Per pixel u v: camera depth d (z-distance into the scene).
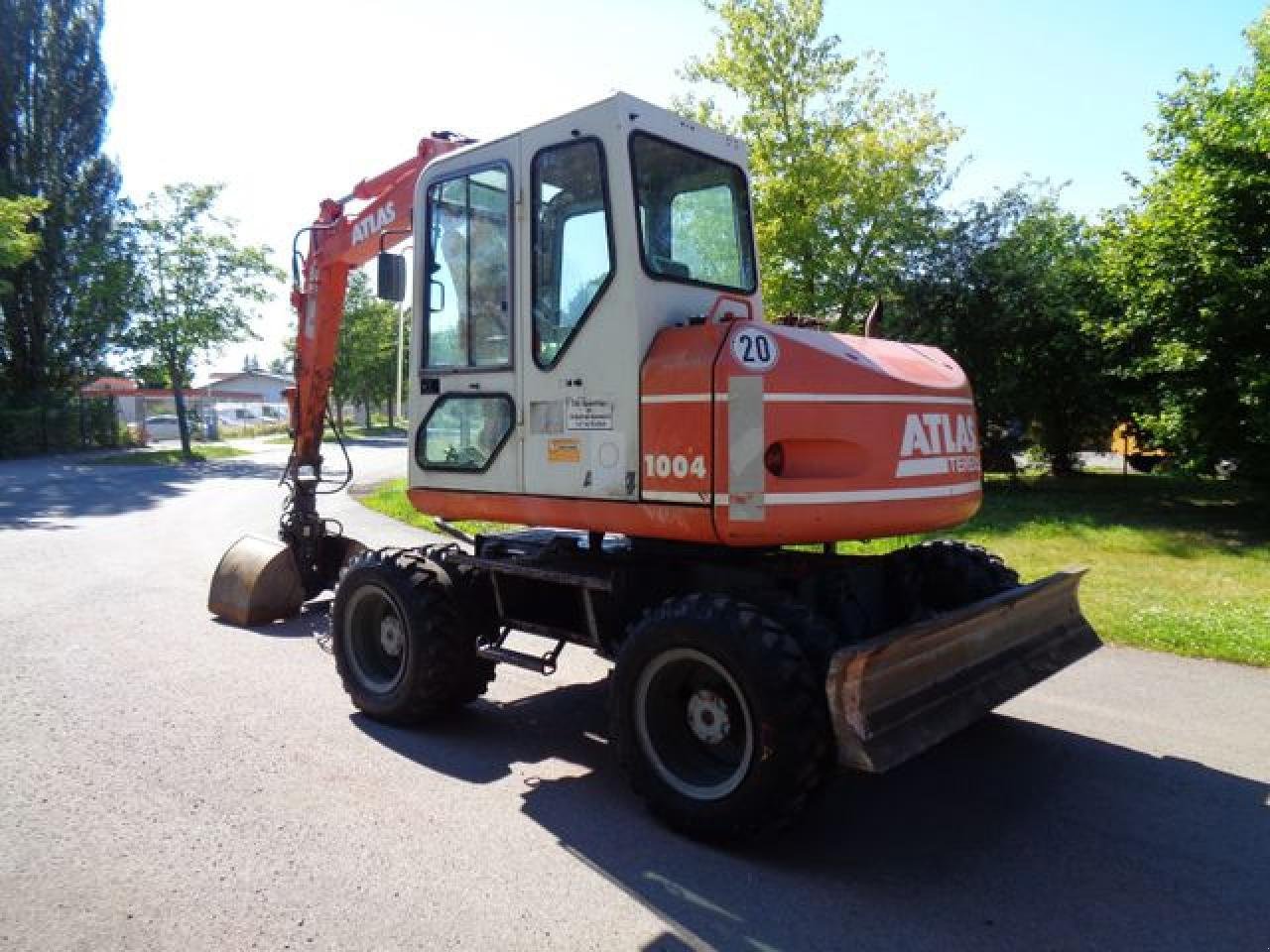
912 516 3.99
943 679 3.86
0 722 5.03
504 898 3.27
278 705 5.39
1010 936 3.04
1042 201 16.12
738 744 3.66
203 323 30.12
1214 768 4.48
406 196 6.02
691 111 18.58
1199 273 11.80
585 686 5.92
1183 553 10.02
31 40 33.56
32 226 32.81
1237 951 2.96
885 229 16.41
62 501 16.98
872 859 3.59
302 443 7.48
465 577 5.09
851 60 17.83
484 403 4.74
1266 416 11.13
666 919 3.14
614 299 4.08
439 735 4.97
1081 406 15.73
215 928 3.05
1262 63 13.13
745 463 3.69
